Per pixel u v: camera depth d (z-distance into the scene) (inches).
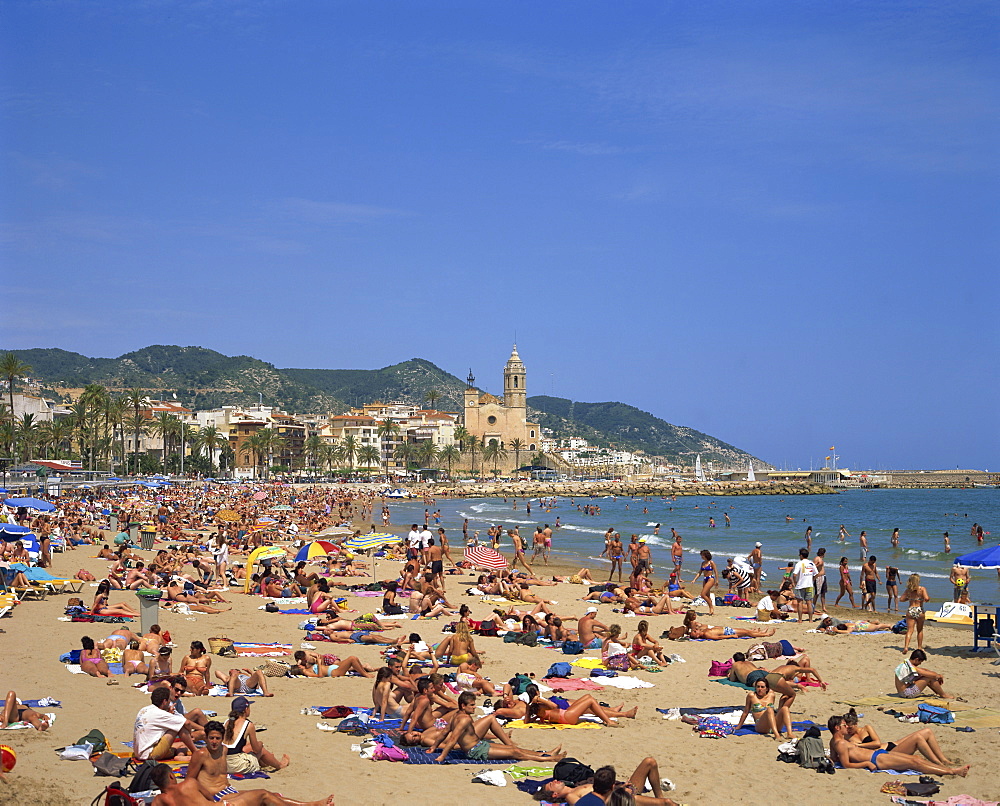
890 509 5531.5
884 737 621.3
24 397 6053.2
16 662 801.6
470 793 489.7
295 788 494.9
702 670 842.8
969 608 939.3
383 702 633.0
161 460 7726.4
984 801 495.5
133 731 582.2
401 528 3491.6
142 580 1294.3
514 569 1871.3
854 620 1182.9
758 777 536.4
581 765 497.4
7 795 445.7
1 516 1524.4
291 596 1320.1
